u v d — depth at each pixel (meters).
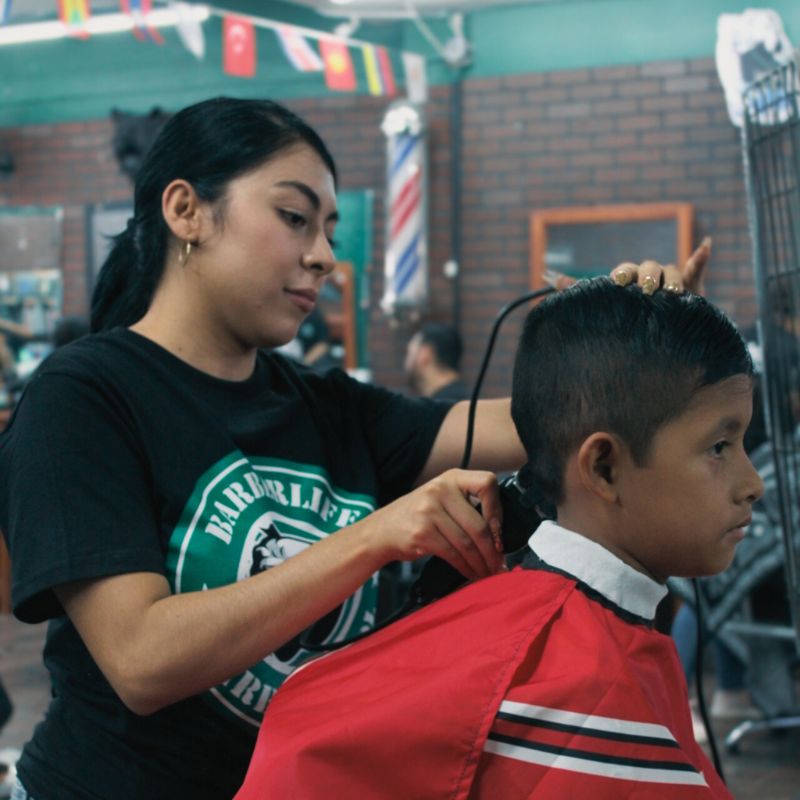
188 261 1.30
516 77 5.96
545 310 1.07
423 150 5.94
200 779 1.22
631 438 0.99
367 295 6.37
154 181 1.32
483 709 0.94
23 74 6.88
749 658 3.74
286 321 1.30
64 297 6.91
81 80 6.78
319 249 1.29
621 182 5.82
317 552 1.12
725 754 3.71
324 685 1.05
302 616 1.11
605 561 1.01
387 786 0.95
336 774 0.97
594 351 1.01
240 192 1.26
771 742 3.83
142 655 1.10
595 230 5.86
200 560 1.22
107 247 1.46
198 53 5.16
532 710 0.92
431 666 0.99
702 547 1.00
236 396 1.33
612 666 0.94
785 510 1.93
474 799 0.94
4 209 6.96
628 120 5.79
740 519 1.01
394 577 2.59
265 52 6.39
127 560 1.14
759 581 3.24
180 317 1.31
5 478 1.21
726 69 2.36
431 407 1.51
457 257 6.11
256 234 1.26
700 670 1.31
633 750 0.92
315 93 6.40
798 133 1.77
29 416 1.20
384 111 6.31
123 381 1.24
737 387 1.00
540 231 5.93
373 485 1.43
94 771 1.22
